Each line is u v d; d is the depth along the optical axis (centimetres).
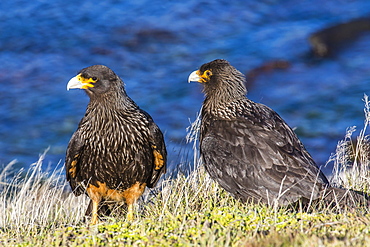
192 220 805
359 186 1037
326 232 725
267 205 907
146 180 995
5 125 2208
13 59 2767
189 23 3164
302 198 900
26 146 2044
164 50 2897
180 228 771
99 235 783
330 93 2441
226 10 3325
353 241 668
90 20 3153
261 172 920
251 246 677
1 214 1045
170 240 738
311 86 2538
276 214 820
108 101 936
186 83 2528
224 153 958
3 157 1961
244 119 985
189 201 977
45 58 2783
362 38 2916
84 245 748
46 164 1883
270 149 933
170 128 2150
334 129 2117
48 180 1291
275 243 673
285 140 953
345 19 3231
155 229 785
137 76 2639
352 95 2403
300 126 2186
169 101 2372
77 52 2848
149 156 975
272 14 3309
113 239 767
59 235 807
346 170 1159
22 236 859
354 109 2272
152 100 2395
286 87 2548
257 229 758
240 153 944
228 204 970
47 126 2195
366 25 2992
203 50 2897
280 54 2819
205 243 695
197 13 3269
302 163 920
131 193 990
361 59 2744
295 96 2461
